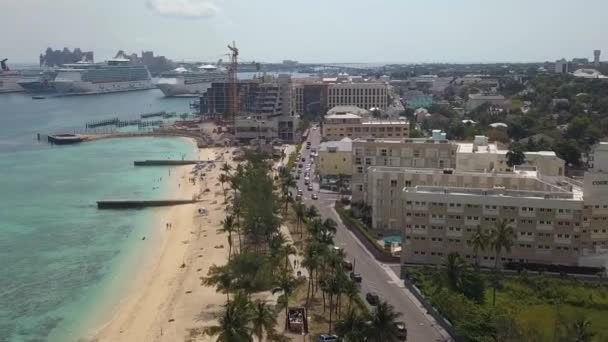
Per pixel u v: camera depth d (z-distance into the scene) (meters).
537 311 160.50
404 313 159.12
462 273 167.38
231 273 179.00
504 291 173.38
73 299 186.38
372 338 122.88
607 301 165.50
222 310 171.38
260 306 139.50
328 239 180.62
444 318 151.75
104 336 160.12
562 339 134.00
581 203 188.00
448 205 195.12
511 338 136.00
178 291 187.75
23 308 179.50
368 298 166.50
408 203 197.12
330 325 150.88
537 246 192.38
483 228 194.00
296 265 194.88
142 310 176.25
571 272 187.00
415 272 183.75
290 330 151.62
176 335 157.12
